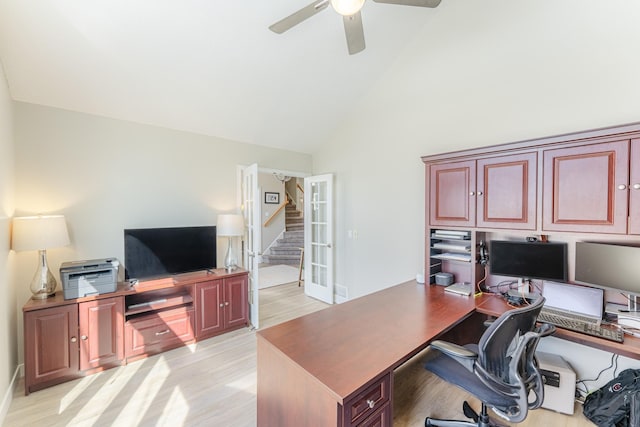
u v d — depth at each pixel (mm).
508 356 1466
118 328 2469
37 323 2127
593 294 1913
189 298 2906
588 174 1786
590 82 2068
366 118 3715
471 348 1872
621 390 1787
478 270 2436
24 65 2109
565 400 1887
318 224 4469
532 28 2330
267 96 3168
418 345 1514
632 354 1547
